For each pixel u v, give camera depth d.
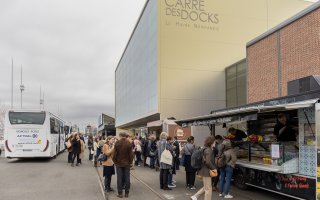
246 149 11.95
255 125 11.98
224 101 30.73
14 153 22.56
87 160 24.69
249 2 32.16
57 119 28.25
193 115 29.94
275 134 10.27
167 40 29.98
